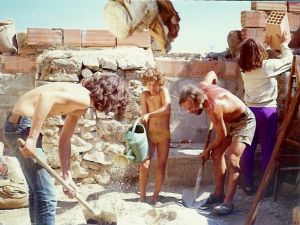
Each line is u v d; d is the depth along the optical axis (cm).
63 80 552
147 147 488
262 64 514
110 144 558
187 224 418
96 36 614
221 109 468
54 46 620
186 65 643
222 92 477
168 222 423
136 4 256
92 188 549
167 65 640
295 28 625
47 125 543
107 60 557
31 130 346
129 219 439
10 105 668
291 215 473
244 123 482
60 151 394
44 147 545
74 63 551
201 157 504
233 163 481
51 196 368
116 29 264
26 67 669
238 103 479
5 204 488
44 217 365
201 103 461
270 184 528
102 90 365
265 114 520
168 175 559
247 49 512
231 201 482
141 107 534
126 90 377
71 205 501
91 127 554
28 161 358
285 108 538
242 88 634
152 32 266
